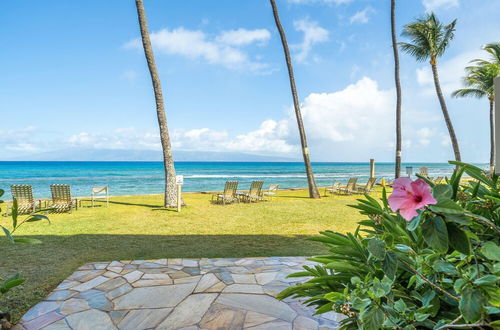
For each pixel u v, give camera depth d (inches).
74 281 156.9
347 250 50.6
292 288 54.8
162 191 931.3
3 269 175.9
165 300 135.2
